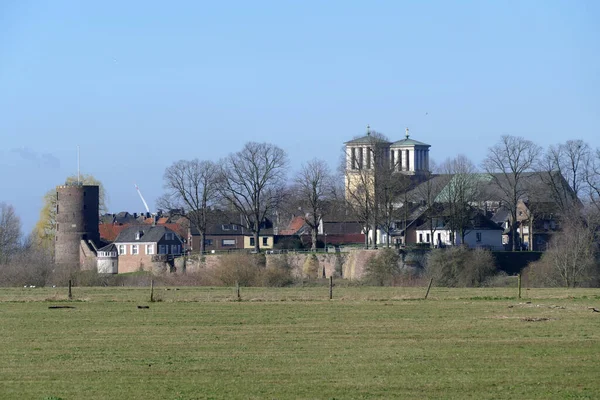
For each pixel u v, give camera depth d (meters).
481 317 95.75
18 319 95.06
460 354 71.69
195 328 87.06
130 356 71.12
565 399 56.38
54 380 62.09
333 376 62.91
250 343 77.44
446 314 98.56
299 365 67.00
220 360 69.12
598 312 101.00
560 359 69.38
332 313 99.50
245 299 117.81
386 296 124.44
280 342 78.00
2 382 61.50
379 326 88.19
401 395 57.25
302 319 93.88
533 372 64.31
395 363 67.75
